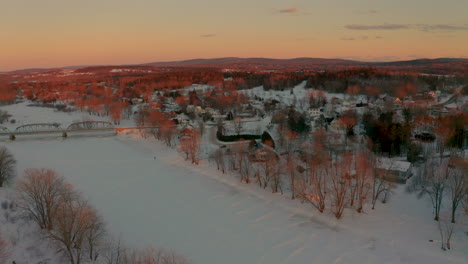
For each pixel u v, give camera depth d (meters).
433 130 147.62
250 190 116.31
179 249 82.81
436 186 90.75
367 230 88.12
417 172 112.38
